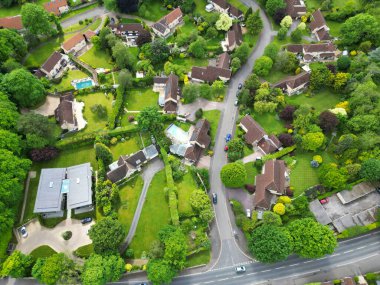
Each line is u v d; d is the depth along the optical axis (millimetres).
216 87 149125
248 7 186375
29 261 109312
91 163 134750
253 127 137250
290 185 128875
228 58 161125
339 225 118000
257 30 171250
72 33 175500
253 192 127125
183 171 131125
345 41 165875
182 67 159625
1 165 114688
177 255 106562
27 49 167875
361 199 124500
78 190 123562
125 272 110750
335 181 122188
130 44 171000
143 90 155000
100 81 156625
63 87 155625
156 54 157750
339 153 132875
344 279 108188
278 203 120250
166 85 152250
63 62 163500
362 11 176750
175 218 117125
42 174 126562
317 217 120062
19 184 118688
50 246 116750
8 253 114625
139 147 137750
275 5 175500
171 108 145625
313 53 163000
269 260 106312
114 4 177250
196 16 177125
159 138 136375
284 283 110750
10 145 121812
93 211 123375
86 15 183375
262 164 132750
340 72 155375
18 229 119812
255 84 149125
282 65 157000
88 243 117375
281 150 134625
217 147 139000
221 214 123375
